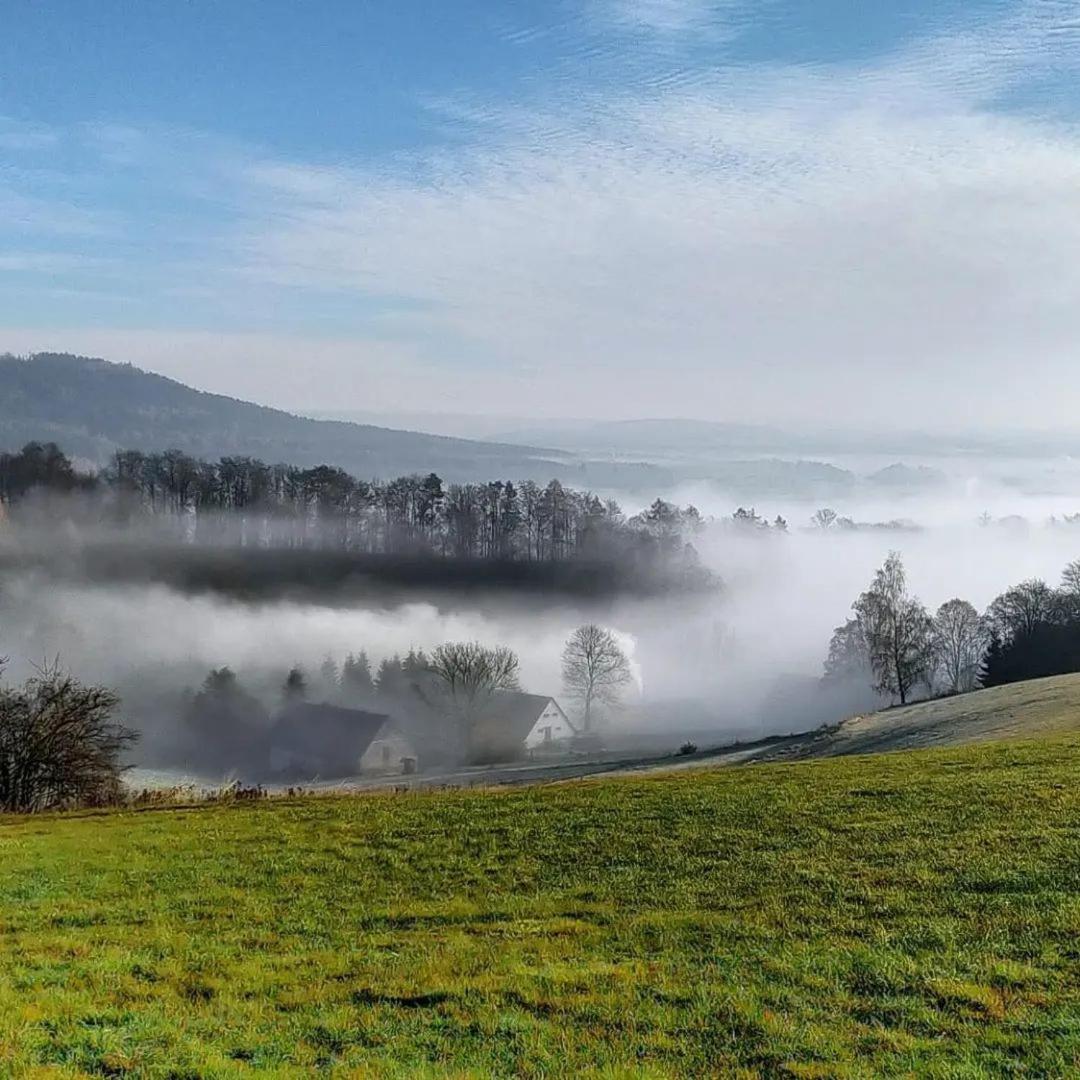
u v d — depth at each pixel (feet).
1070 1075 37.60
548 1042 42.45
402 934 61.62
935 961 49.60
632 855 78.18
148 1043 42.45
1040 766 99.25
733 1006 45.34
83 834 106.32
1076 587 439.22
